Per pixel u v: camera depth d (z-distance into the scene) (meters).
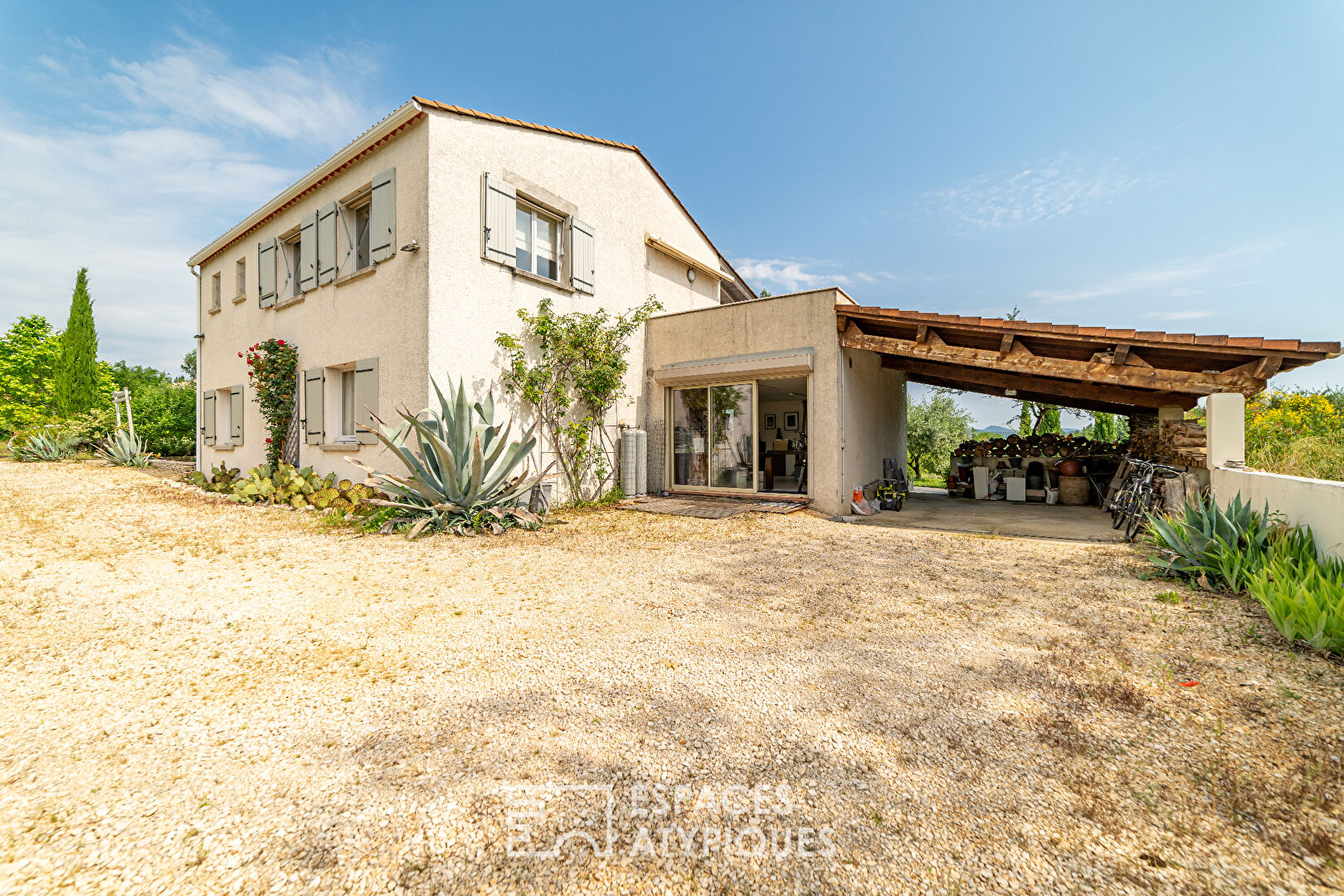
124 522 7.09
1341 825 1.65
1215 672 2.74
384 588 4.39
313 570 4.96
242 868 1.48
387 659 2.99
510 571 5.00
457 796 1.81
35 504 8.21
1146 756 2.05
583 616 3.72
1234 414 5.87
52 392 22.77
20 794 1.78
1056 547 6.14
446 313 7.79
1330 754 2.02
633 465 10.22
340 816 1.70
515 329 8.77
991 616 3.73
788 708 2.44
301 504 8.52
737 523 7.71
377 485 7.14
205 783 1.86
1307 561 3.78
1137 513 6.37
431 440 6.52
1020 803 1.78
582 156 10.09
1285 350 5.41
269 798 1.78
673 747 2.12
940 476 19.64
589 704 2.47
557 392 9.16
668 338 10.92
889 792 1.84
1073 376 6.83
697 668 2.88
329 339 9.34
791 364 9.13
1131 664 2.88
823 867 1.51
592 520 8.02
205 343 13.34
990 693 2.58
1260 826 1.65
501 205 8.53
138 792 1.80
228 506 8.66
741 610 3.88
